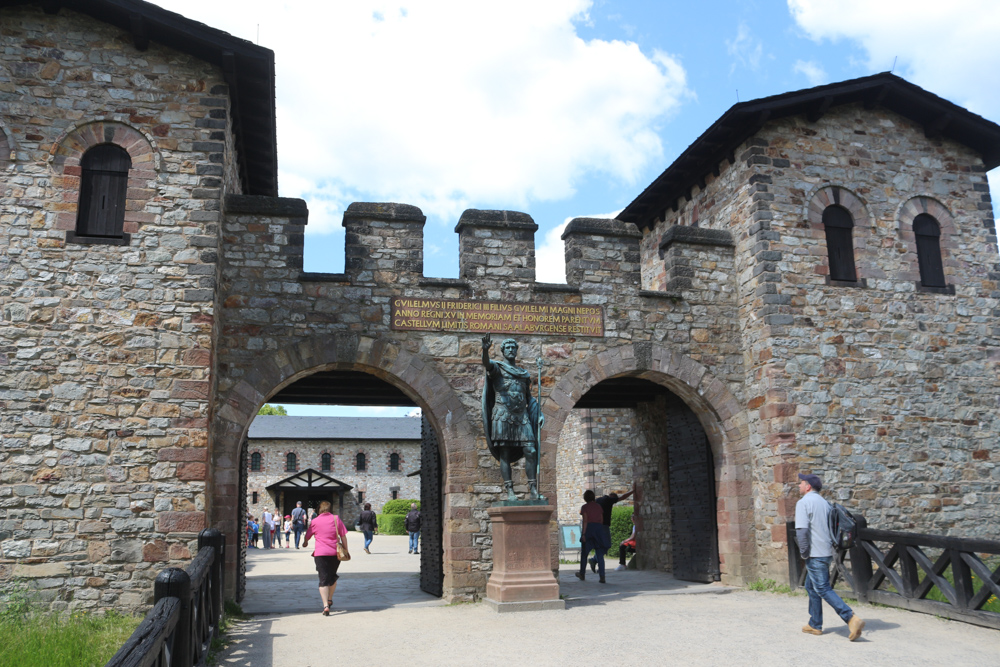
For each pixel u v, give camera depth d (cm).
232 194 1077
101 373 912
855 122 1273
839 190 1240
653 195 1481
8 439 878
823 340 1173
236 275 1054
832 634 774
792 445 1123
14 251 919
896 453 1166
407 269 1111
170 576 499
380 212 1112
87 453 892
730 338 1218
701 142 1266
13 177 934
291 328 1055
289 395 1362
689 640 754
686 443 1304
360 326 1079
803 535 776
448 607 991
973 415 1216
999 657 670
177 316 942
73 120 962
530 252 1162
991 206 1309
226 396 1014
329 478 4366
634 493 1588
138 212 958
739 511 1162
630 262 1199
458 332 1110
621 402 1559
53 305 916
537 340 1138
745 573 1145
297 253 1075
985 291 1271
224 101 1007
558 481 2211
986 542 793
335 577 977
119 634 761
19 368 895
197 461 912
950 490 1177
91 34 988
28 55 966
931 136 1309
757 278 1183
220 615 814
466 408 1090
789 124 1238
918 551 884
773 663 656
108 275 935
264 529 2947
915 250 1254
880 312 1210
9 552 857
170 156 980
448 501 1061
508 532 960
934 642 730
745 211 1224
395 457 4781
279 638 790
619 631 803
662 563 1467
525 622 863
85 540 874
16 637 719
